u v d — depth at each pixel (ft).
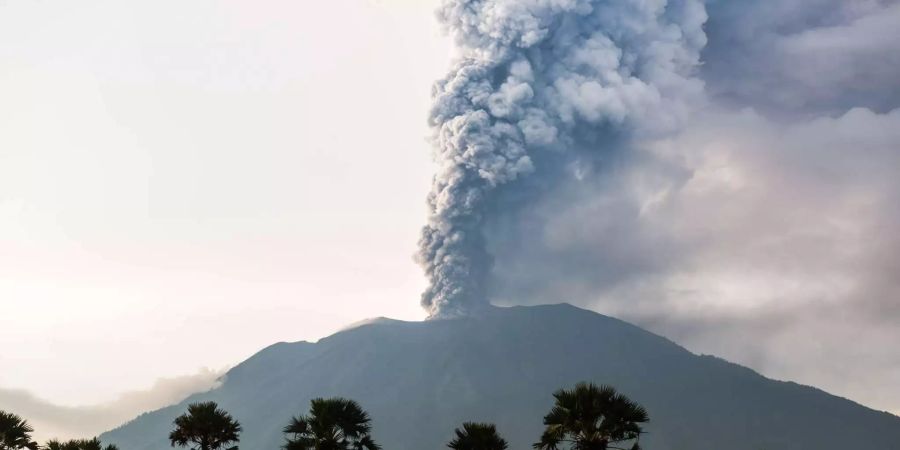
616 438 146.10
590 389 146.41
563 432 146.41
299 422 172.35
